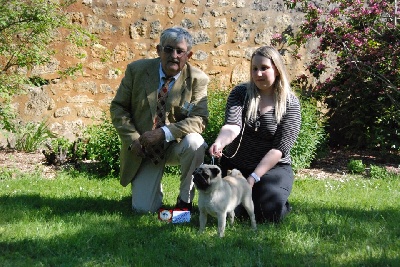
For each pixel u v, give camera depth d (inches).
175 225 176.4
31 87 355.9
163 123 197.2
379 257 140.5
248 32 394.6
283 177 189.2
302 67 407.5
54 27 319.0
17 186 244.7
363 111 378.3
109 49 368.8
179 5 379.2
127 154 198.5
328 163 348.8
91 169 296.8
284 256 143.5
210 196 157.6
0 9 288.8
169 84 198.2
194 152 191.8
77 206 203.6
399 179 293.4
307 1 391.5
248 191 171.5
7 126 307.3
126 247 150.3
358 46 358.0
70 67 348.5
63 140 343.3
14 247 149.4
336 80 384.2
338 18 379.2
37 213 186.1
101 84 369.7
